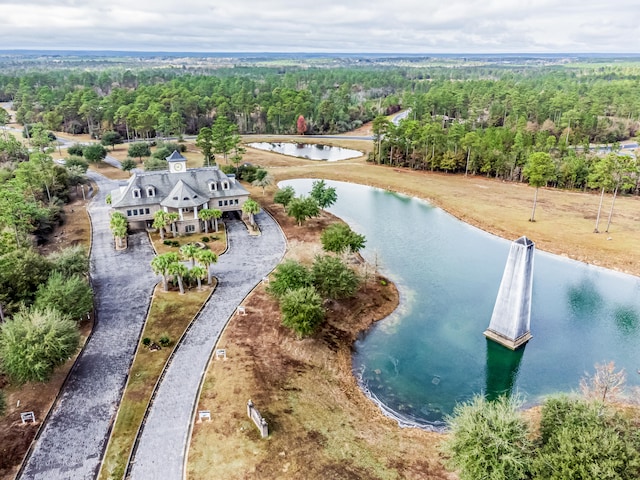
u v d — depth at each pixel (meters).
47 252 71.62
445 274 71.88
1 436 37.12
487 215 95.88
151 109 172.50
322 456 36.03
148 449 36.19
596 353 53.41
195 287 61.47
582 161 114.69
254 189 108.75
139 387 43.06
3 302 50.34
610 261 75.06
